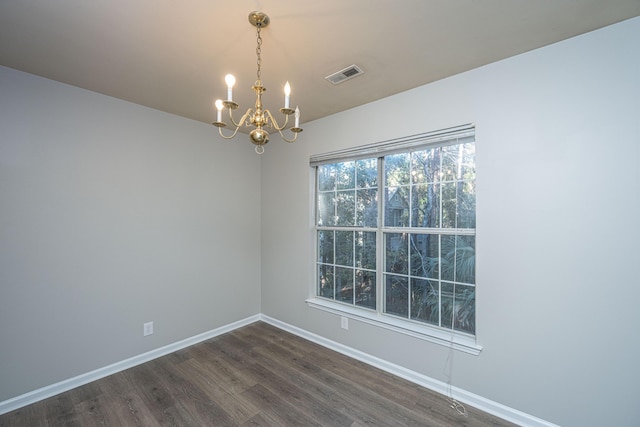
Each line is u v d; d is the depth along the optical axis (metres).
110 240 2.50
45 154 2.18
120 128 2.56
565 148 1.74
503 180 1.95
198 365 2.62
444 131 2.20
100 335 2.43
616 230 1.59
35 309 2.13
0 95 2.00
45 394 2.15
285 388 2.27
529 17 1.53
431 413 1.99
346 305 2.96
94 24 1.56
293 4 1.42
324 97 2.53
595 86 1.65
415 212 2.48
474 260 2.18
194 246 3.07
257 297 3.70
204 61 1.94
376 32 1.65
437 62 1.98
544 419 1.80
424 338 2.29
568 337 1.73
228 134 3.40
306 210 3.20
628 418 1.56
